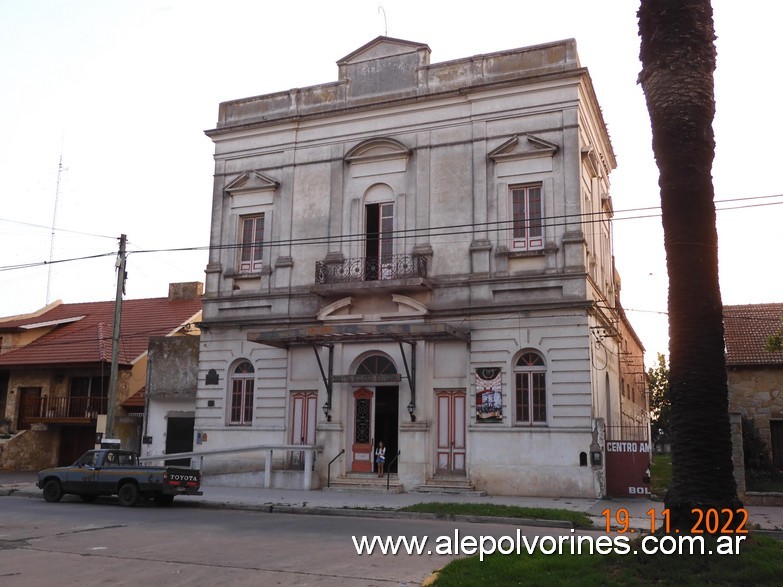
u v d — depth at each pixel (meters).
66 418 33.03
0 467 31.94
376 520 17.36
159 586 9.95
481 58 25.31
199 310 38.03
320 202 26.92
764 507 19.48
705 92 11.20
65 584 10.05
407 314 24.50
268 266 27.38
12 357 35.50
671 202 10.98
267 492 23.03
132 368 34.19
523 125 24.39
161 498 20.38
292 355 26.33
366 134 26.64
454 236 24.67
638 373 38.00
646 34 11.74
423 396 23.89
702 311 10.52
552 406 22.47
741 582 8.67
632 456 21.67
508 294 23.64
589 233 24.91
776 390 24.72
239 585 10.02
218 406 27.19
